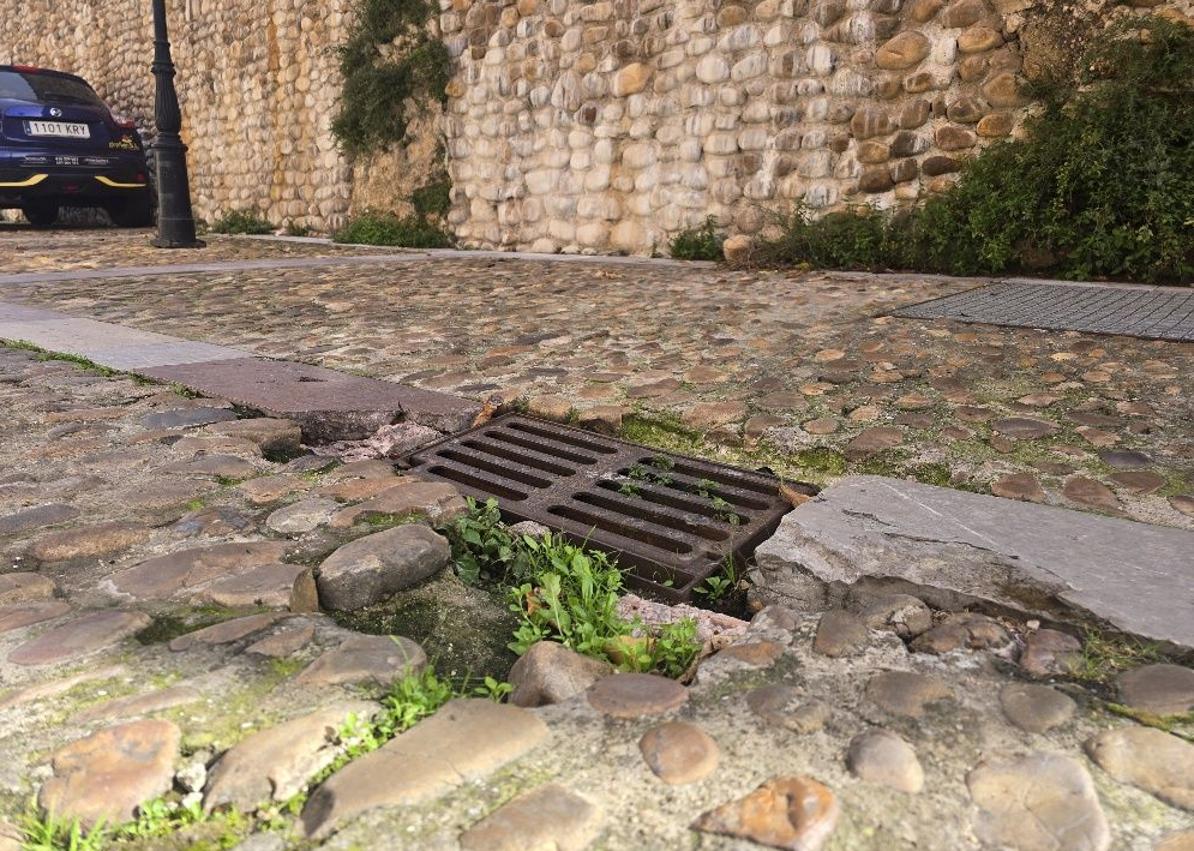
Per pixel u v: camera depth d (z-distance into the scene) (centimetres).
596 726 112
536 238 870
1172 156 497
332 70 1035
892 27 612
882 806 97
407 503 192
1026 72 560
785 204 687
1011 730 111
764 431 255
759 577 171
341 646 131
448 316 469
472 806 97
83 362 345
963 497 193
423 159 957
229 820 97
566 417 282
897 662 128
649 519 212
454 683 135
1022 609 145
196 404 283
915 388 289
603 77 779
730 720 113
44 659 128
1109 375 295
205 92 1268
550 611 150
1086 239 526
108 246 951
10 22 1717
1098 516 182
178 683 121
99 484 207
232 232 1223
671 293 540
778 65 670
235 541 172
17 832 95
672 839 92
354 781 100
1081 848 92
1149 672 125
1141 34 511
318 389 304
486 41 866
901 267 616
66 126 1107
